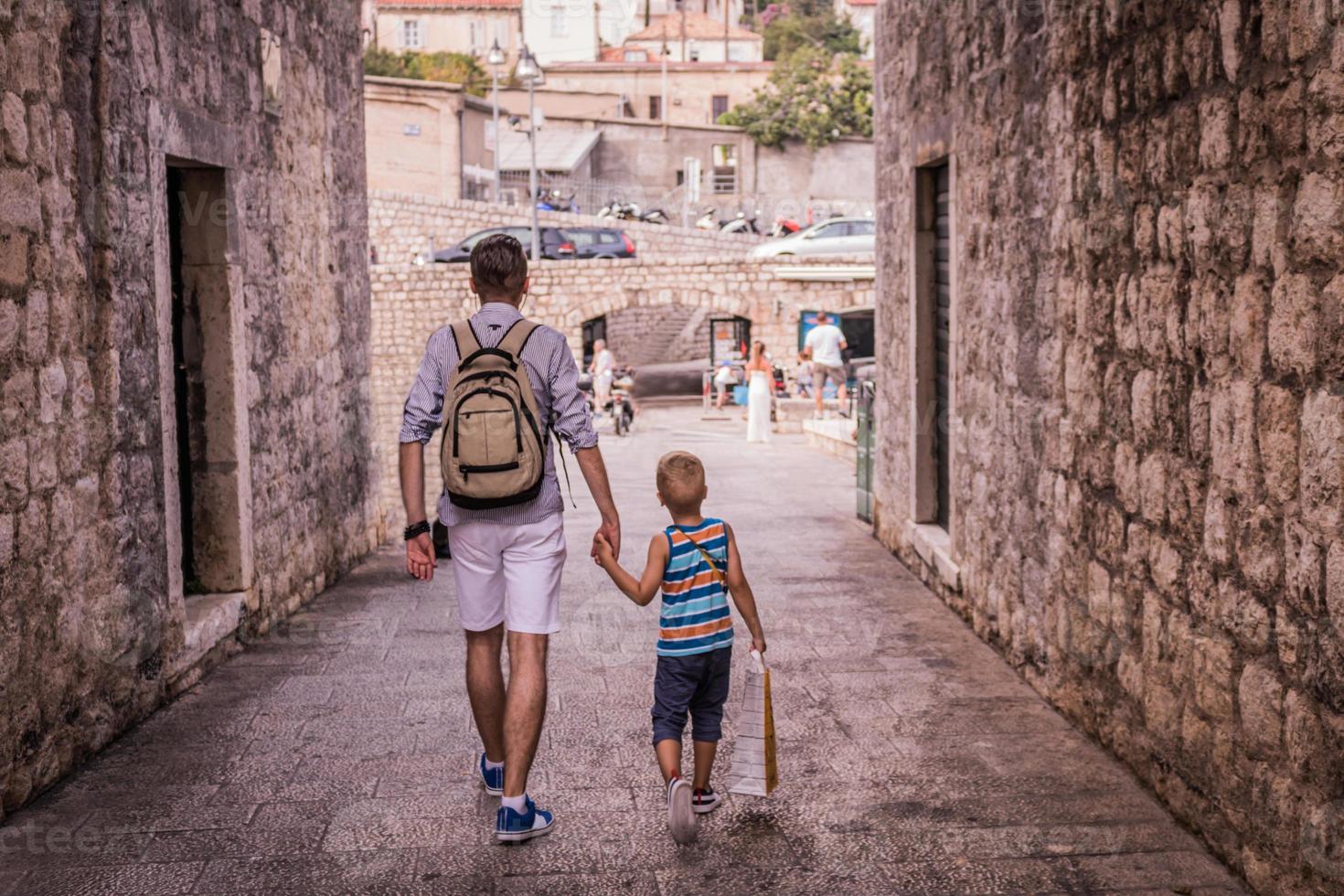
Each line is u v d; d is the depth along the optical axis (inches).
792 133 1815.9
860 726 206.5
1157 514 171.8
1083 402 201.9
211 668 241.1
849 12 2294.5
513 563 161.0
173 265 251.9
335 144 347.6
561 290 1147.3
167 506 220.7
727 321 1157.7
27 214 170.1
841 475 601.0
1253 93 142.1
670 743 161.2
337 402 344.8
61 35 182.1
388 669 241.8
